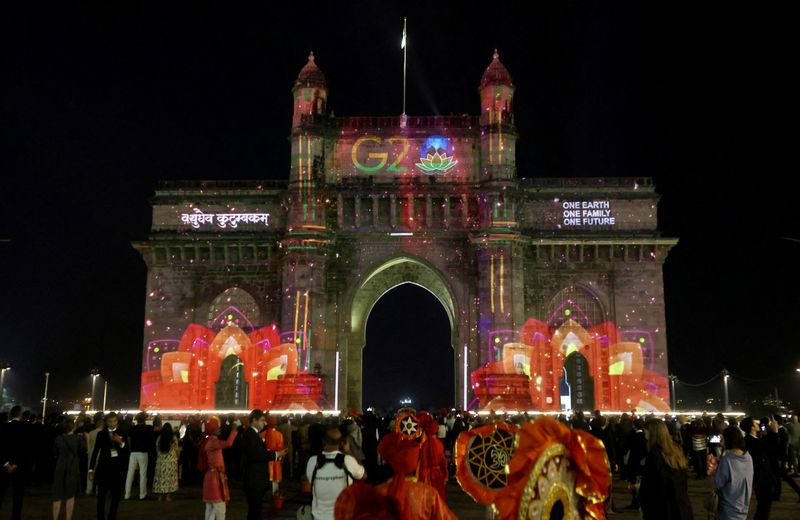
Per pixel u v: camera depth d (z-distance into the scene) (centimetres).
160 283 8406
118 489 2905
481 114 8425
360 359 9100
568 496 876
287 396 7656
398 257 8150
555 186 8450
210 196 8506
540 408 7988
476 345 7962
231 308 8381
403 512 1004
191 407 8169
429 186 8162
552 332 8206
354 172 8294
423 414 1611
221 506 2578
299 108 8419
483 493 1141
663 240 8181
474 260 8088
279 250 8344
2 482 2939
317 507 1672
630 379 8056
